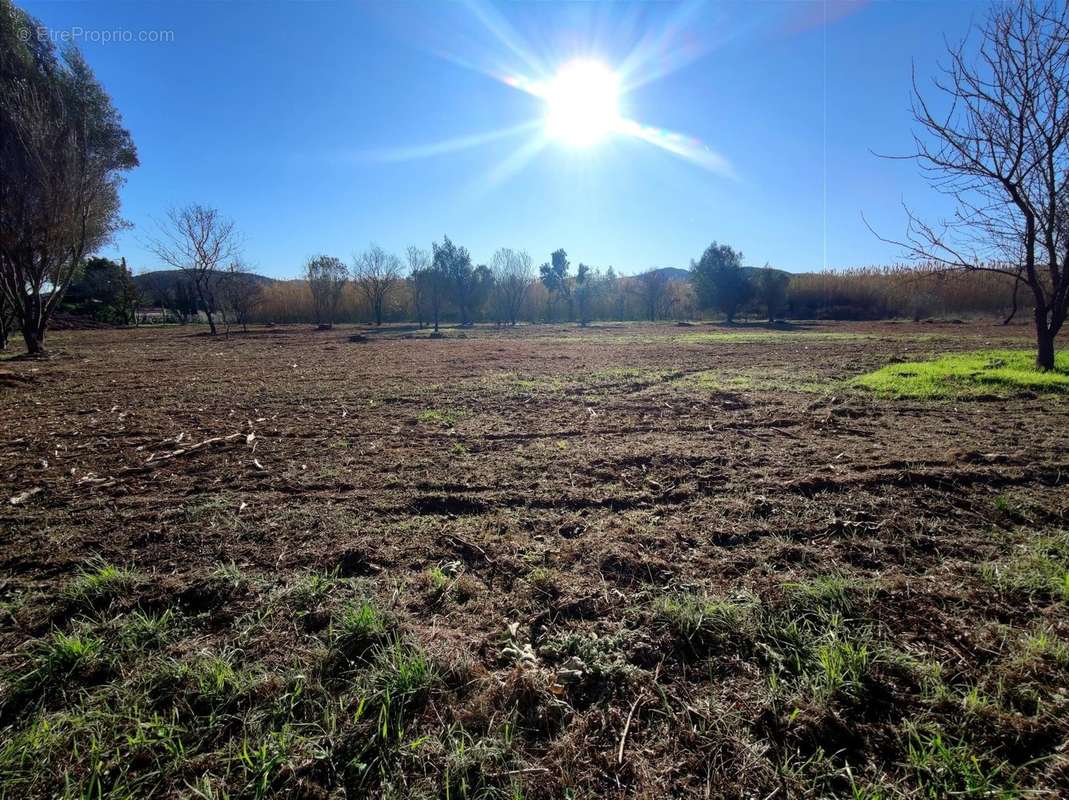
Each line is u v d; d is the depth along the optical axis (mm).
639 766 1484
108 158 16031
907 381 7367
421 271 32594
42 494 3469
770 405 6195
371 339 20984
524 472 3867
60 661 1829
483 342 18625
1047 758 1454
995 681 1728
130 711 1654
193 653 1905
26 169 12289
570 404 6605
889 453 4055
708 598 2189
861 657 1792
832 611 2088
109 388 8211
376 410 6344
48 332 26453
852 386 7359
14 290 13680
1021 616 2045
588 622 2105
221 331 27594
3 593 2289
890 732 1569
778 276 31891
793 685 1751
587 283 39062
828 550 2588
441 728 1606
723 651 1920
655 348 15023
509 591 2324
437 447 4613
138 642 1971
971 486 3324
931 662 1812
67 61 15734
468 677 1799
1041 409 5562
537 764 1494
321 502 3295
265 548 2674
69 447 4707
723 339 18141
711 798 1385
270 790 1419
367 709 1684
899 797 1364
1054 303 7633
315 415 6062
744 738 1562
